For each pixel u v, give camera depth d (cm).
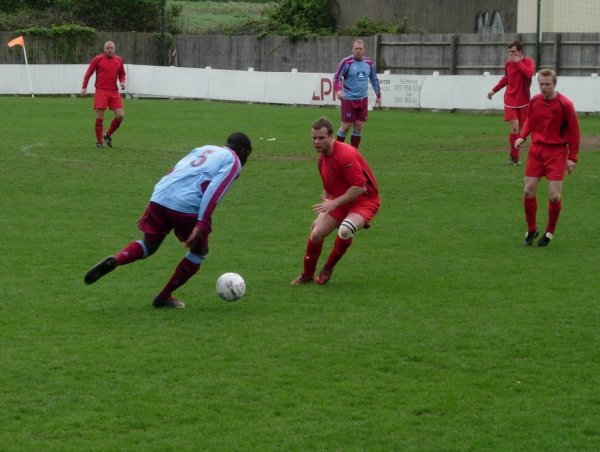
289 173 3719
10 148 4319
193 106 7112
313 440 1235
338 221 2048
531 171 2489
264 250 2416
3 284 2019
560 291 2023
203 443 1220
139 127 5406
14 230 2600
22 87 8094
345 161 1983
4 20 9775
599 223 2825
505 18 8575
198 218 1753
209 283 2070
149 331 1695
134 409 1330
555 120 2438
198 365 1515
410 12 9212
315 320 1780
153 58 9469
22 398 1365
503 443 1237
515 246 2503
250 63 9069
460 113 6888
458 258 2352
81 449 1198
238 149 1819
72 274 2120
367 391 1414
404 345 1631
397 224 2784
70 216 2817
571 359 1572
